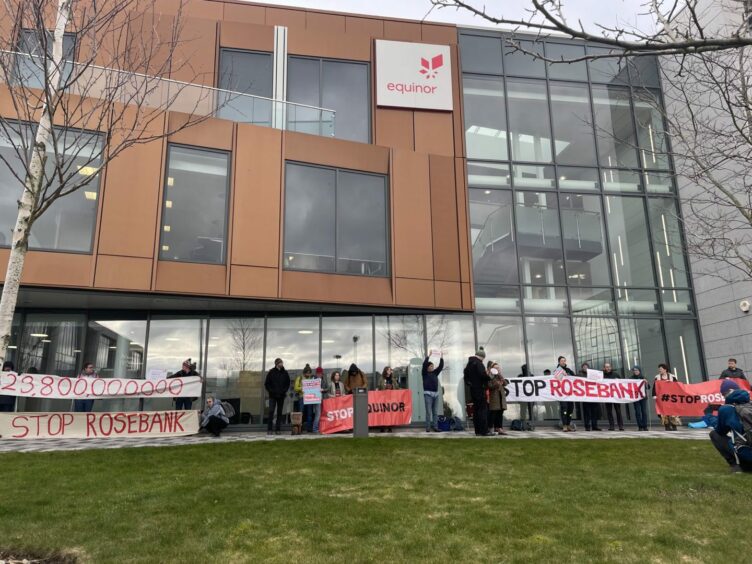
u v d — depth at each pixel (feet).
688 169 59.67
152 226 46.75
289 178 52.90
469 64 63.52
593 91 65.36
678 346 59.31
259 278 49.14
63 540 15.76
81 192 45.68
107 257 45.06
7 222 43.68
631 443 34.86
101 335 51.13
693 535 16.10
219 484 22.34
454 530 16.57
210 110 51.57
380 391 47.24
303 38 59.21
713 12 46.44
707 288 59.00
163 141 48.42
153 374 51.01
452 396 54.39
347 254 53.31
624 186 63.00
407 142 58.95
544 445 33.42
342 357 54.08
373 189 56.08
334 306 52.60
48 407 48.65
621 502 19.39
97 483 22.45
